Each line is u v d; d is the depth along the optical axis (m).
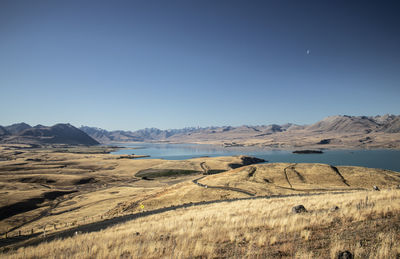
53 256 13.42
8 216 77.31
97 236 18.84
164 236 15.20
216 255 10.22
